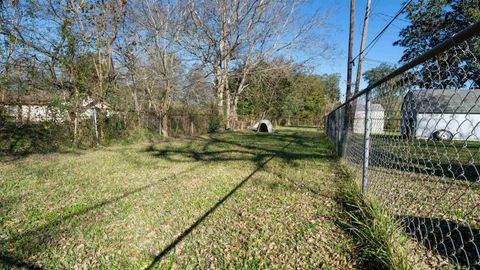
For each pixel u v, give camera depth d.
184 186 4.09
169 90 13.52
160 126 12.62
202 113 16.47
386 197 2.72
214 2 16.59
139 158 6.73
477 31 1.14
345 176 4.50
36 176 4.73
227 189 3.90
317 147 9.33
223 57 18.25
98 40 9.53
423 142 1.93
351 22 11.09
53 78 8.80
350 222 2.65
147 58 13.60
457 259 1.73
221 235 2.48
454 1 10.55
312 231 2.51
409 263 1.81
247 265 2.03
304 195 3.56
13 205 3.27
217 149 8.61
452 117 1.56
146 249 2.26
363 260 2.00
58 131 8.27
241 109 25.53
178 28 14.10
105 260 2.11
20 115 7.64
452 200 2.72
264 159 6.60
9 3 7.89
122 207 3.20
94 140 9.07
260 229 2.58
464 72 1.43
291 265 2.02
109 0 9.80
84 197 3.59
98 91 9.56
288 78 25.17
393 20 5.71
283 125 33.69
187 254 2.18
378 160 2.97
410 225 2.39
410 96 2.05
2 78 7.66
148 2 12.55
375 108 3.02
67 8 8.66
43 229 2.63
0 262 2.07
